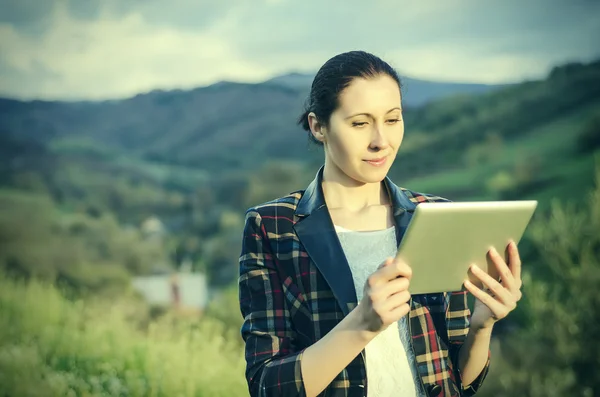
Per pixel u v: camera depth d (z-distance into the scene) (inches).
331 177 60.5
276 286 57.7
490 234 51.8
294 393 51.5
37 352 197.9
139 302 306.5
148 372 183.8
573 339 224.2
